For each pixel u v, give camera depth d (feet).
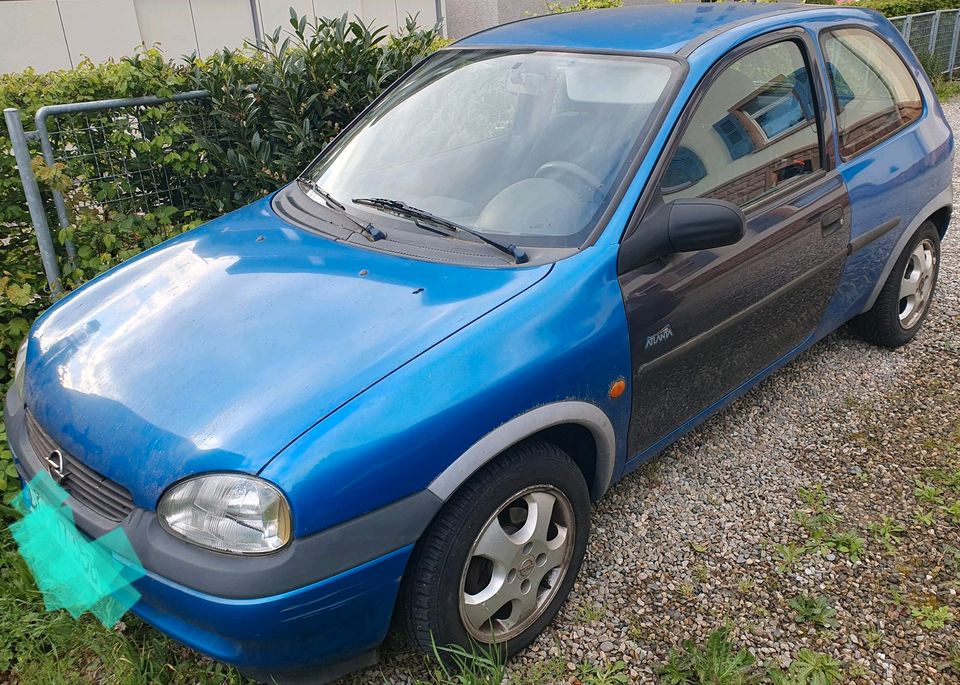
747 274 9.19
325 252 8.45
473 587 7.22
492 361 6.86
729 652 7.52
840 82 11.17
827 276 10.80
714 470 10.52
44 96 13.48
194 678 7.47
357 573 6.20
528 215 8.31
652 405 8.64
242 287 7.93
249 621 5.92
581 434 8.06
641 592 8.51
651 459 10.76
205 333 7.29
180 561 6.01
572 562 8.05
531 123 9.23
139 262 9.18
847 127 11.09
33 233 13.39
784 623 8.06
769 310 9.86
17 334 11.96
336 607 6.22
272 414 6.24
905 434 11.17
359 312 7.27
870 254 11.63
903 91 12.63
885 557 8.90
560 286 7.49
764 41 9.94
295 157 15.46
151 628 7.97
